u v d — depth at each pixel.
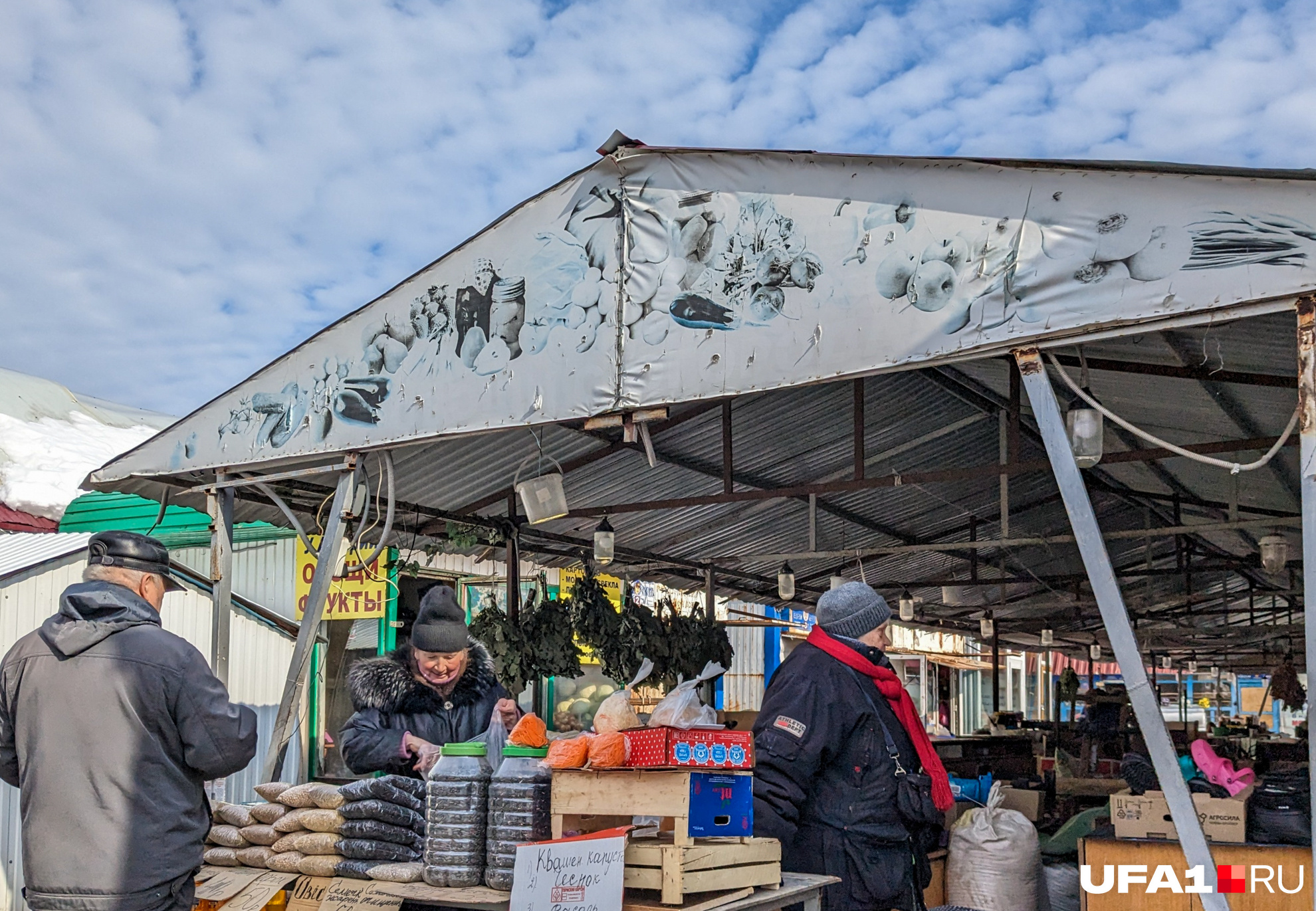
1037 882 5.38
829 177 4.04
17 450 11.66
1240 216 3.18
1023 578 11.68
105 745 2.68
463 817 2.55
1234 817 4.71
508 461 6.83
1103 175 3.45
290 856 2.93
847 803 3.21
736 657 16.69
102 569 2.91
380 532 7.59
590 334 4.54
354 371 5.20
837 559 11.42
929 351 3.70
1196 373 5.41
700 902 2.43
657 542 9.37
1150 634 15.96
